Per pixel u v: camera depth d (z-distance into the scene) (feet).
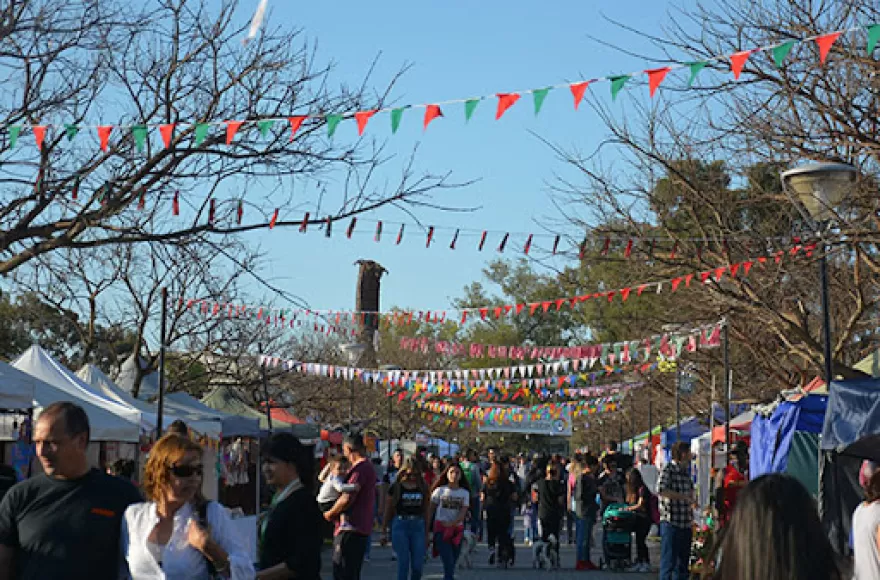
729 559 11.12
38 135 33.35
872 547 23.15
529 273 258.98
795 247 48.39
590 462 70.03
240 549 18.53
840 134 47.16
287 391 118.93
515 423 134.92
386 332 222.69
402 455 77.97
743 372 97.40
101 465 64.80
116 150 43.57
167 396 72.69
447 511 52.13
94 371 66.54
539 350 85.87
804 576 10.71
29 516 18.04
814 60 48.37
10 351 133.39
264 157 45.47
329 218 45.44
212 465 63.93
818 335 83.66
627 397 142.82
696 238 67.31
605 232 64.59
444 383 92.22
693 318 82.74
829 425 35.50
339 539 38.32
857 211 56.70
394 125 28.84
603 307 171.53
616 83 26.13
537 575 64.49
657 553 79.10
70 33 42.73
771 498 11.06
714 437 82.07
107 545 18.12
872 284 72.59
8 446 54.34
